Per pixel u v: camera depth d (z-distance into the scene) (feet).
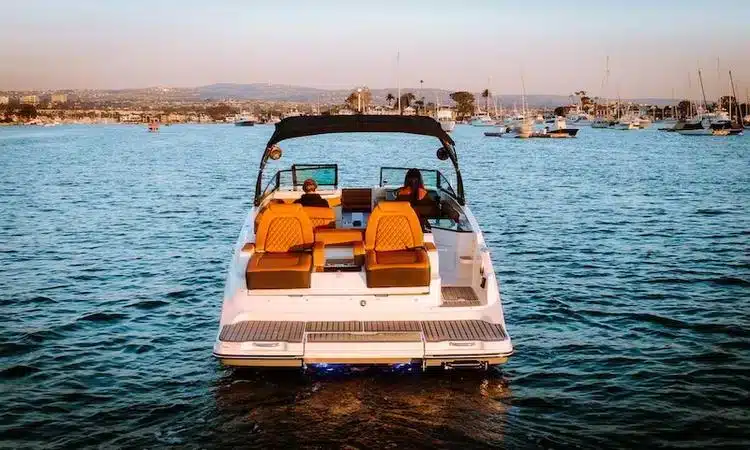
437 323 28.12
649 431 25.98
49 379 31.37
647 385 30.30
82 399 29.12
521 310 41.91
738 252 58.39
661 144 301.22
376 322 28.14
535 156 216.13
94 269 53.93
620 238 66.13
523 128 364.58
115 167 171.22
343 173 133.18
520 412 27.40
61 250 61.72
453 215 36.04
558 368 32.27
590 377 31.22
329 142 311.47
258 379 29.68
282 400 27.84
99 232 71.41
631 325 38.91
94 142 350.02
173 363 33.32
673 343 35.78
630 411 27.68
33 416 27.55
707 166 169.68
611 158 204.95
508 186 118.93
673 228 71.92
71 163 187.11
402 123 37.29
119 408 28.17
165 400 28.81
